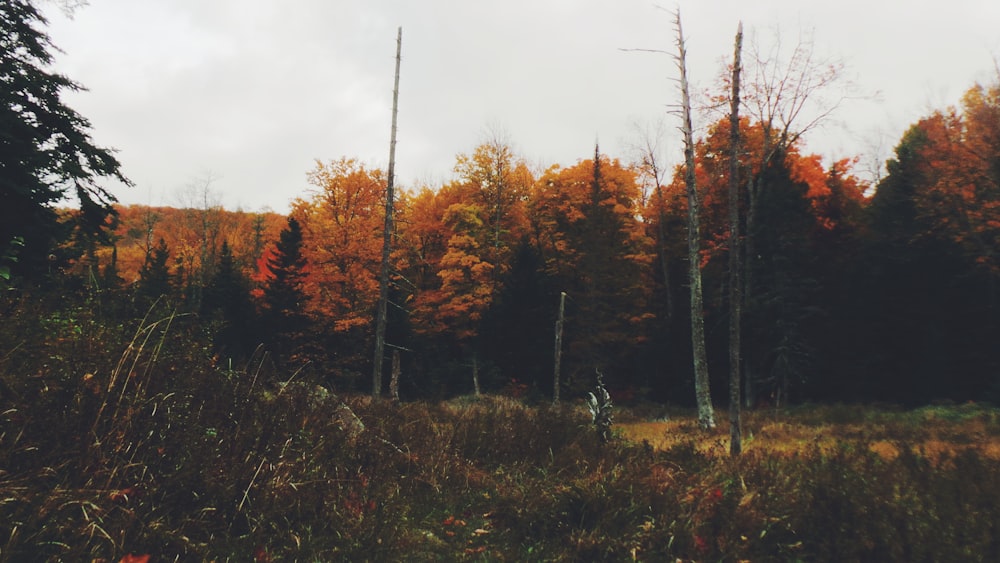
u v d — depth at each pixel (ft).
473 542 16.31
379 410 28.09
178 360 15.66
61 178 38.99
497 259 119.65
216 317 19.86
